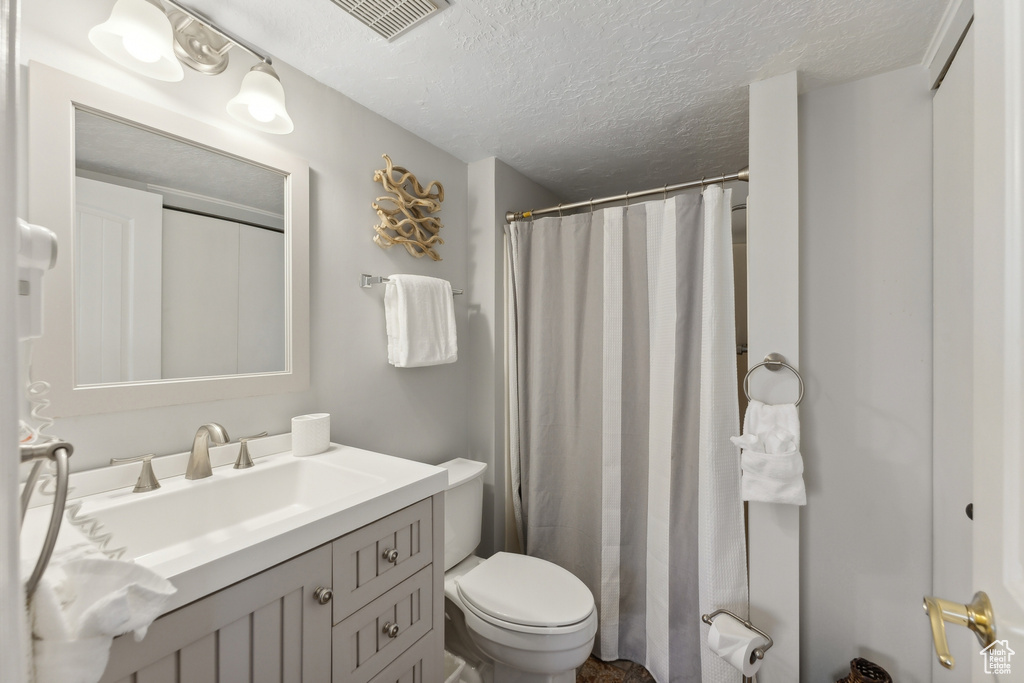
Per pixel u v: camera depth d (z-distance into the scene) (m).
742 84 1.47
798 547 1.39
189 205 1.13
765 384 1.42
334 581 0.88
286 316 1.34
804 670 1.46
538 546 1.99
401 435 1.76
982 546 0.42
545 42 1.26
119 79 1.00
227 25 1.18
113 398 0.98
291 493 1.23
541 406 2.00
